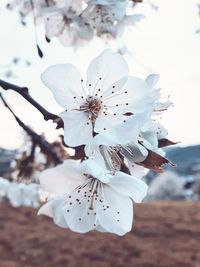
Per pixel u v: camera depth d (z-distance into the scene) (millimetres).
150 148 118
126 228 125
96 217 124
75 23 188
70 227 124
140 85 119
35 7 193
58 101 119
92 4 183
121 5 184
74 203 124
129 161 120
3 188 407
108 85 119
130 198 125
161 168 116
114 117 118
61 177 123
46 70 118
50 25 192
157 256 803
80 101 119
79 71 119
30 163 246
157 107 123
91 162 115
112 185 121
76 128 117
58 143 187
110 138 113
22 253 810
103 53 119
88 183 124
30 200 415
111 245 816
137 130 113
